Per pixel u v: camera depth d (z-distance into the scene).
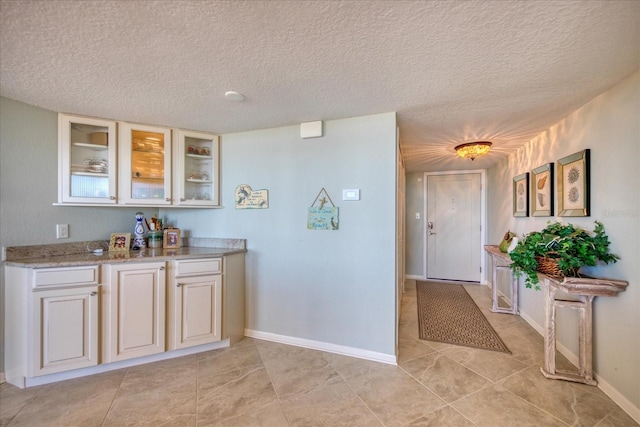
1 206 2.03
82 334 2.07
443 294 4.24
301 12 1.18
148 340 2.27
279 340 2.68
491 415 1.70
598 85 1.82
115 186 2.46
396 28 1.28
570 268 1.94
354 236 2.43
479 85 1.83
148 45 1.41
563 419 1.66
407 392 1.92
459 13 1.18
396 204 2.34
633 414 1.66
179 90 1.91
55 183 2.30
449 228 5.07
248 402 1.82
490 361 2.32
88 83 1.81
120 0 1.11
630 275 1.70
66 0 1.11
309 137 2.55
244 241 2.82
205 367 2.24
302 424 1.63
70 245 2.41
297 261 2.63
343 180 2.47
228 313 2.62
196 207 2.82
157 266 2.29
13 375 2.01
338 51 1.46
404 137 3.00
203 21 1.23
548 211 2.59
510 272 3.68
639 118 1.63
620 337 1.76
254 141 2.79
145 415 1.71
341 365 2.27
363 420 1.66
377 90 1.90
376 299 2.36
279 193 2.70
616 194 1.80
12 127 2.08
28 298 1.96
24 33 1.31
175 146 2.69
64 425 1.63
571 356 2.29
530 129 2.70
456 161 4.24
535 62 1.55
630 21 1.22
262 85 1.84
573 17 1.20
